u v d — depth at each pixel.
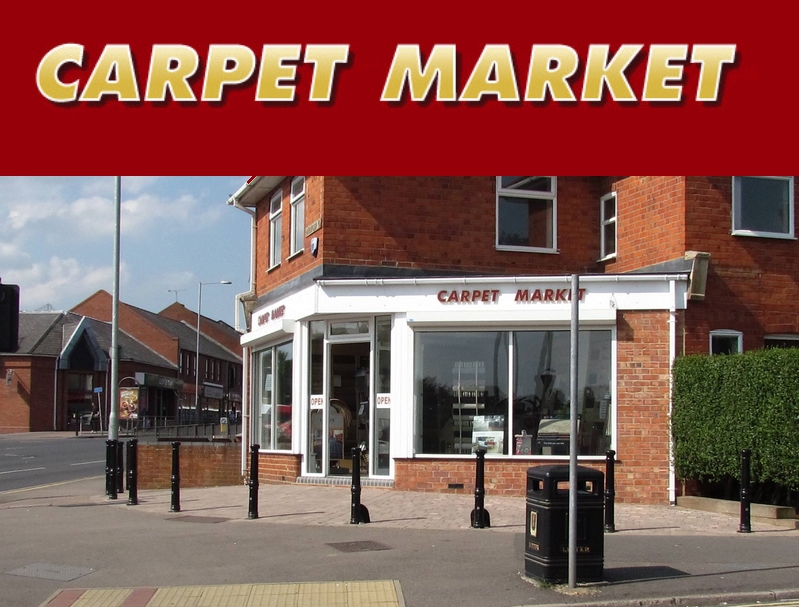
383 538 10.88
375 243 16.03
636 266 16.09
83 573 9.26
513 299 15.09
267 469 18.08
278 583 8.66
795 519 12.45
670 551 10.11
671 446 14.57
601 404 14.99
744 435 13.02
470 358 15.27
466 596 8.09
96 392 58.19
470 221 16.47
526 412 15.07
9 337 10.13
